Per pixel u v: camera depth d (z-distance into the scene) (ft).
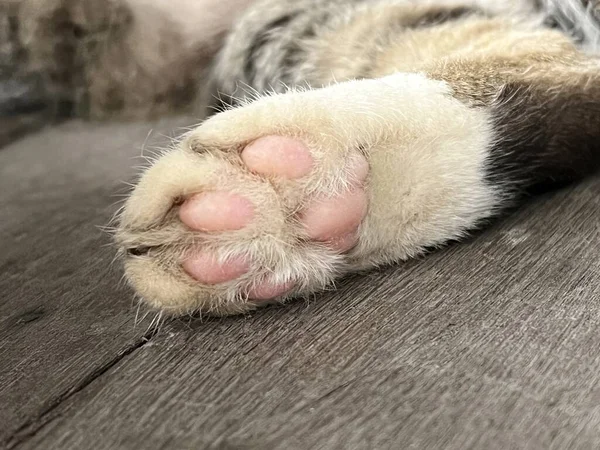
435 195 0.51
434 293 0.48
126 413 0.40
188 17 0.93
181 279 0.44
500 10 0.76
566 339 0.43
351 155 0.46
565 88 0.58
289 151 0.43
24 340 0.48
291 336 0.45
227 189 0.42
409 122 0.50
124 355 0.45
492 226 0.55
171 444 0.38
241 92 0.85
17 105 0.99
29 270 0.59
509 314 0.45
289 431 0.38
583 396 0.39
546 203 0.58
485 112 0.56
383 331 0.45
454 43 0.69
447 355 0.42
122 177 0.79
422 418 0.38
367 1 0.80
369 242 0.49
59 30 0.94
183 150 0.44
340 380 0.41
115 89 0.98
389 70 0.67
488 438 0.37
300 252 0.45
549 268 0.49
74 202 0.73
